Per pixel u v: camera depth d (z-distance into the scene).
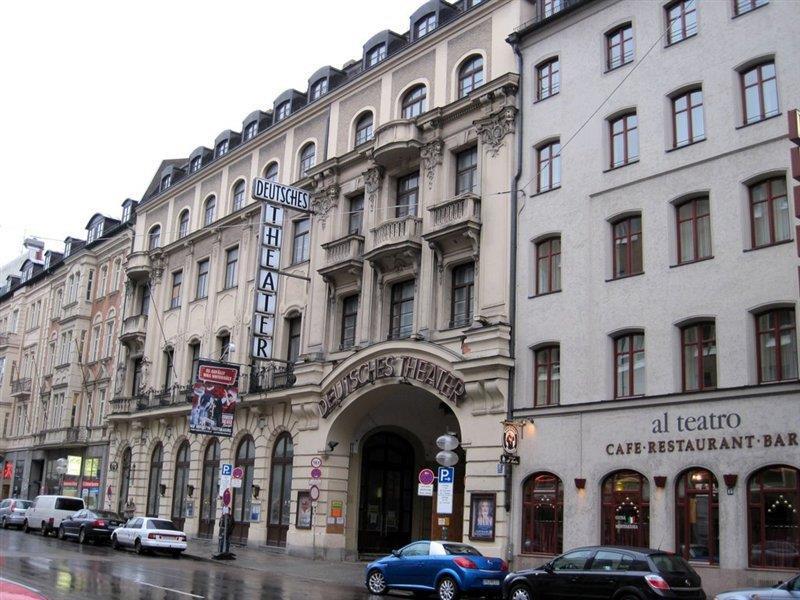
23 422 61.16
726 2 22.34
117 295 50.97
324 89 37.62
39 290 63.88
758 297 20.16
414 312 29.22
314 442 31.78
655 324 22.17
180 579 21.47
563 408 23.70
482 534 24.88
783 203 20.39
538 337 24.94
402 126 30.34
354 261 31.34
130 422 45.31
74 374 53.53
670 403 21.28
